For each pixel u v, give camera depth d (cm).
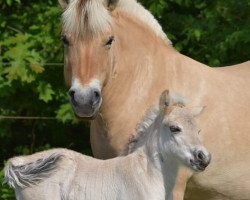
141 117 1135
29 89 1780
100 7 1091
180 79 1160
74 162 1105
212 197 1170
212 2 1806
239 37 1703
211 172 1145
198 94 1153
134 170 1066
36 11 1834
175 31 1806
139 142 1086
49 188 1099
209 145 1142
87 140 1894
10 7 1866
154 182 1061
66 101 1764
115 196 1071
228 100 1163
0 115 1820
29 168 1094
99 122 1153
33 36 1753
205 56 1777
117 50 1128
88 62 1078
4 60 1758
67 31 1092
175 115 1047
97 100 1074
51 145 1895
